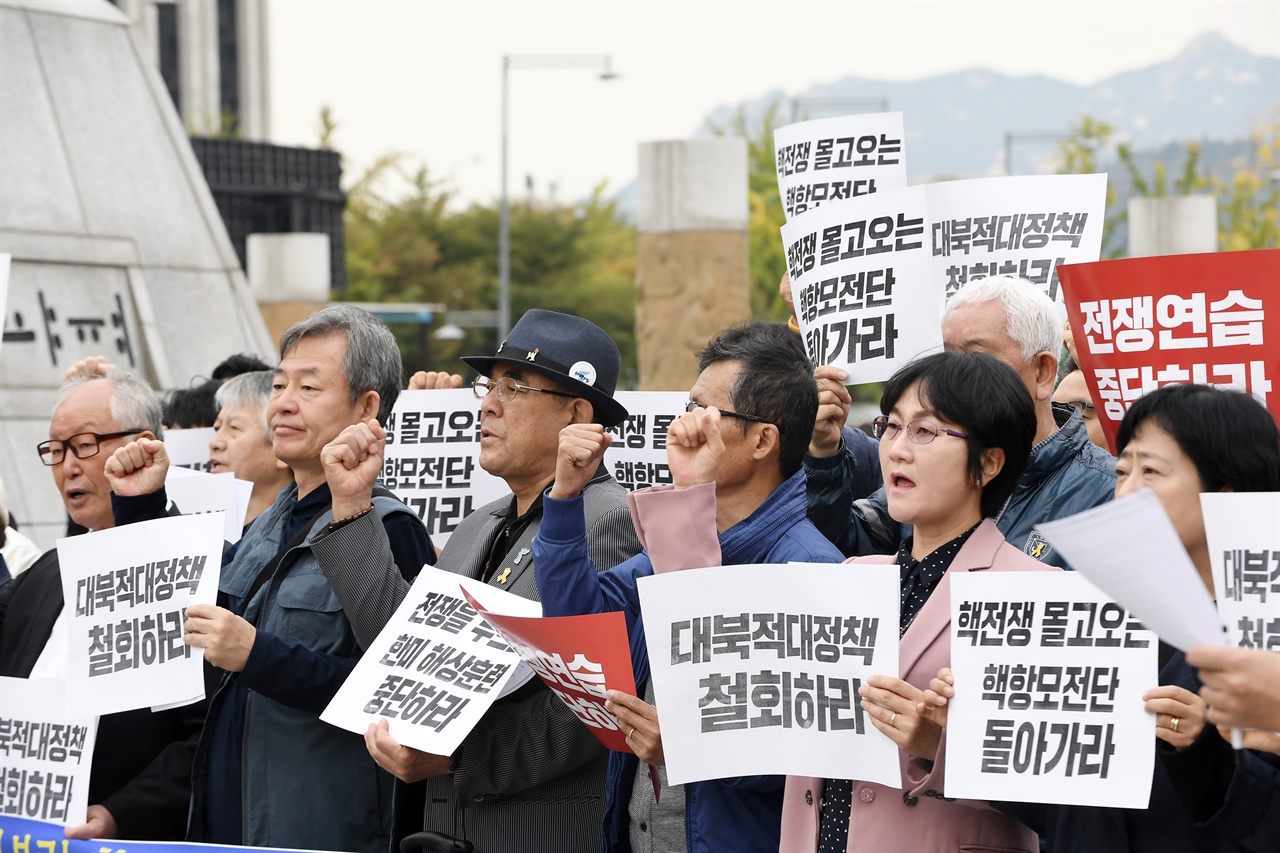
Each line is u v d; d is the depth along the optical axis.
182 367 9.65
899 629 3.10
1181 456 2.82
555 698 3.70
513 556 3.95
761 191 35.22
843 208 4.22
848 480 4.14
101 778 4.32
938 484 3.08
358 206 46.31
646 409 5.14
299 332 4.33
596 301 45.62
